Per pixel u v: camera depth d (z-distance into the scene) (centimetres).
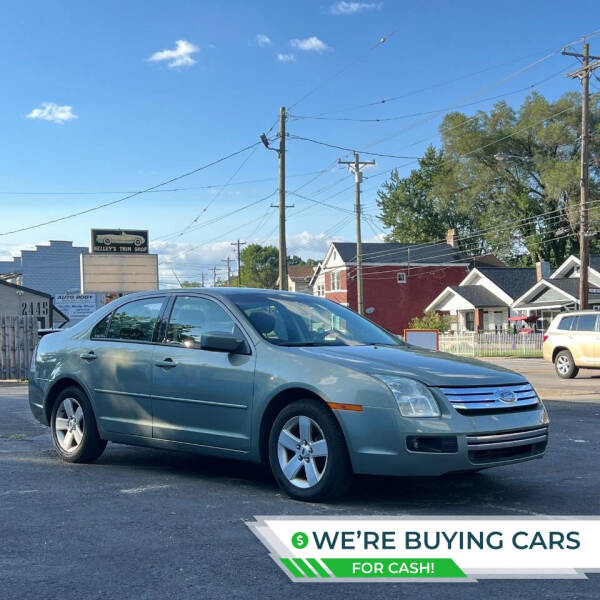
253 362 593
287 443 567
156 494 589
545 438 570
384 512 534
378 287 6112
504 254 7462
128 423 676
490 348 4059
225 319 636
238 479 646
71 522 509
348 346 622
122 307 725
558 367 1981
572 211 5859
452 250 6425
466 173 6662
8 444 838
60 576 405
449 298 5662
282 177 3184
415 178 8562
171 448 646
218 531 487
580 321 1938
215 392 608
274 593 383
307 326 647
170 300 686
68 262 9000
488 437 526
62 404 740
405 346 661
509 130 6512
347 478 544
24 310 3709
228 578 404
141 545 459
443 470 517
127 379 676
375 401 526
